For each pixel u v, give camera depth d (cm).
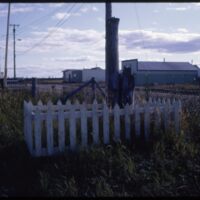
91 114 874
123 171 734
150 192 670
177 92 2733
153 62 8362
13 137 991
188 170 767
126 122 914
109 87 1147
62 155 828
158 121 945
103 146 857
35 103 1641
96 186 679
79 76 9375
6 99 1641
